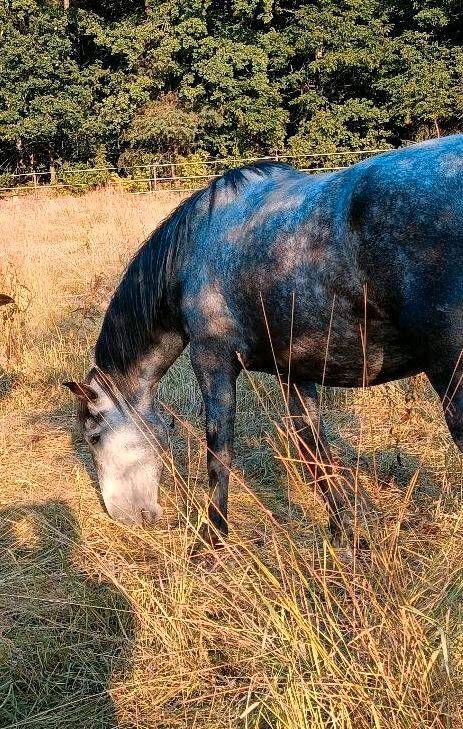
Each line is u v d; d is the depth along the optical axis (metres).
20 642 2.59
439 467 3.61
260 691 2.21
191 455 4.11
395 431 4.06
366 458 3.79
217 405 2.88
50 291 7.55
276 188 2.54
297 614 2.08
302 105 28.50
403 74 26.75
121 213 13.40
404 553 2.83
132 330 3.18
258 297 2.51
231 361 2.81
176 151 27.81
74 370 5.46
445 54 26.28
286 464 2.44
